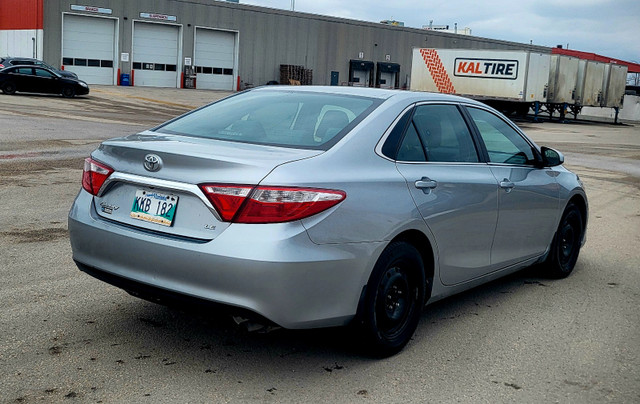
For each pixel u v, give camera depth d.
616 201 11.37
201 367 3.73
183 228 3.45
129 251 3.57
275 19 52.47
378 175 3.78
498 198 4.72
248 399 3.38
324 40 55.53
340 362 3.91
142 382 3.51
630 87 72.19
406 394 3.55
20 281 5.05
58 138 14.72
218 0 49.25
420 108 4.37
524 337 4.52
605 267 6.60
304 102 4.33
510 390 3.67
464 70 40.59
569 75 43.38
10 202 7.95
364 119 3.98
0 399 3.23
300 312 3.37
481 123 4.91
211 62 50.00
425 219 3.98
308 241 3.33
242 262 3.23
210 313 3.42
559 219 5.73
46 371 3.57
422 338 4.39
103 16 44.34
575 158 19.23
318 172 3.48
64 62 43.53
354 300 3.61
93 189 3.86
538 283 5.90
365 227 3.58
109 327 4.24
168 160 3.51
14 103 24.33
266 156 3.50
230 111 4.41
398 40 60.28
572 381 3.84
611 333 4.68
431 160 4.25
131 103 30.78
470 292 5.54
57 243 6.21
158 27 47.09
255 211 3.27
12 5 45.12
